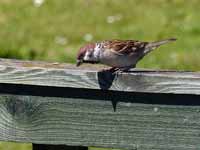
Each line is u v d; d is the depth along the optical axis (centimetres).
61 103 570
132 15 1986
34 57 1742
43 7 2078
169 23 1922
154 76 548
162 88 548
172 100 552
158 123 558
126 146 567
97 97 564
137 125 562
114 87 555
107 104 564
